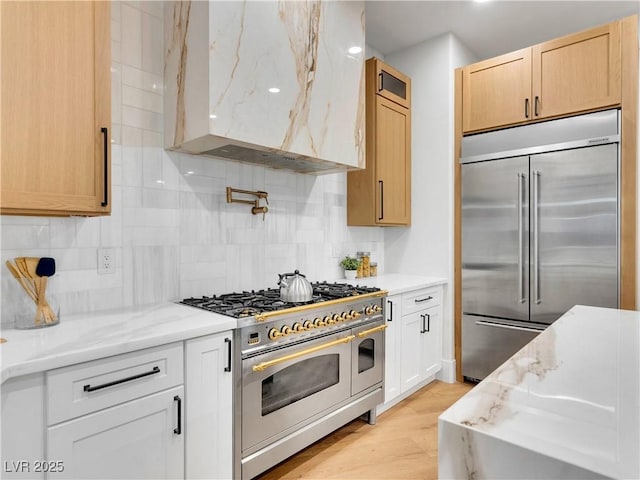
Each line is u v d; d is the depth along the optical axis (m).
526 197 2.97
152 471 1.46
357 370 2.41
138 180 1.99
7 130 1.35
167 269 2.10
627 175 2.57
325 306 2.14
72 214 1.62
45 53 1.44
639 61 2.57
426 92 3.47
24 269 1.51
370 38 3.42
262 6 2.02
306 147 2.24
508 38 3.44
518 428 0.59
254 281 2.53
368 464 2.13
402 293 2.81
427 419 2.65
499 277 3.10
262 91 2.01
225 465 1.71
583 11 2.99
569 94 2.81
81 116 1.53
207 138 1.86
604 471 0.47
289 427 1.99
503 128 3.12
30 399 1.17
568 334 1.26
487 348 3.16
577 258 2.75
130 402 1.39
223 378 1.69
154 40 2.06
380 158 3.16
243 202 2.43
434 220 3.43
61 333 1.46
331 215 3.13
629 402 0.70
